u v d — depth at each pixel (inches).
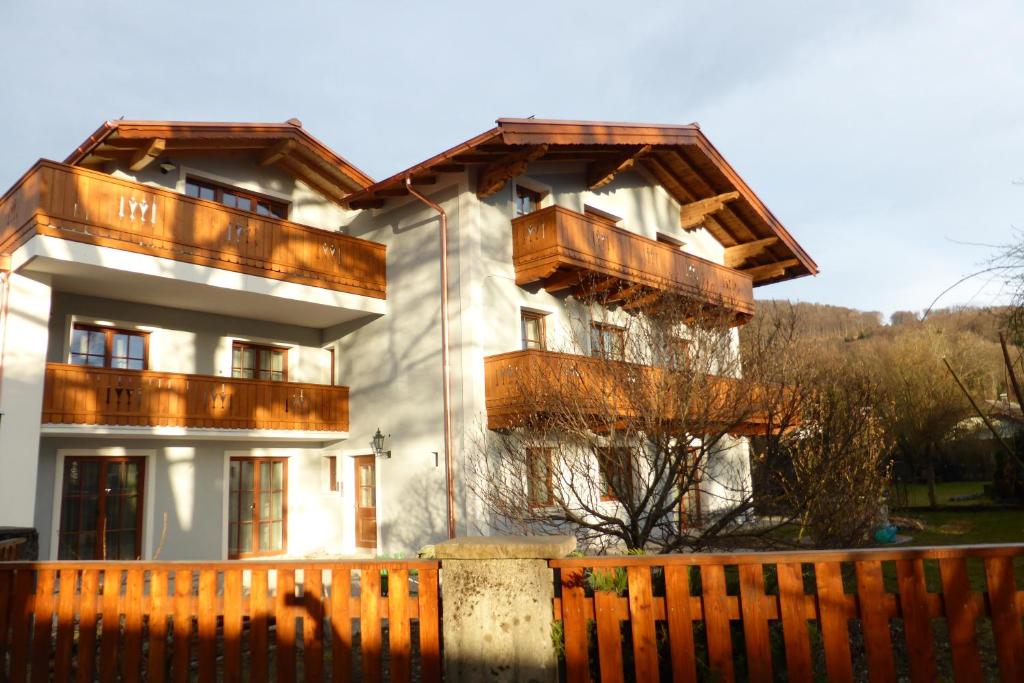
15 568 167.5
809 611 129.5
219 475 564.1
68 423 453.1
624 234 581.3
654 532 405.1
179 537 535.5
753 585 132.5
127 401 481.7
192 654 231.5
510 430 464.4
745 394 324.5
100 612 179.0
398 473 561.9
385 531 565.6
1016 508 773.3
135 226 454.0
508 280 554.3
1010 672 119.9
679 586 134.8
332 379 637.3
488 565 138.6
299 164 613.6
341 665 145.8
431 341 552.7
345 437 610.5
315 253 553.9
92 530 495.5
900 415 800.9
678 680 132.0
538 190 598.5
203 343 565.3
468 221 535.8
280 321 612.1
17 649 164.7
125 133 470.9
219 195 582.6
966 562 124.6
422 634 142.2
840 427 334.6
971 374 534.9
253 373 603.8
